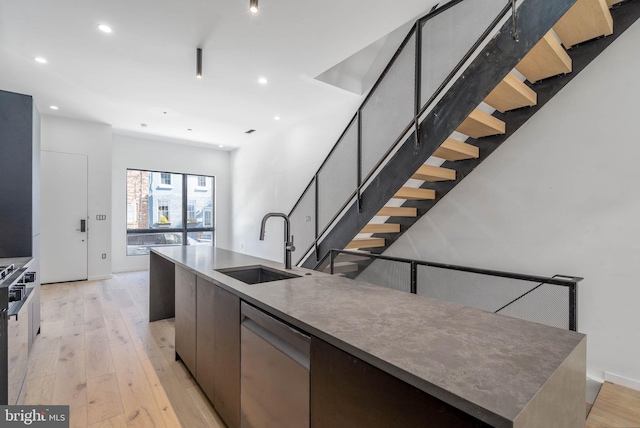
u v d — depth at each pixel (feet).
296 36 9.27
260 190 21.80
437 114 7.81
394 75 9.42
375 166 9.71
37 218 11.50
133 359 8.73
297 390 3.99
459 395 2.23
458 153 8.83
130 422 6.17
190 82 12.44
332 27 8.86
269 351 4.57
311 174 17.20
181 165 23.48
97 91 13.34
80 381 7.58
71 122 17.39
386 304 4.51
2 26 8.71
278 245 20.03
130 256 21.34
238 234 24.59
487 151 9.36
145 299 14.52
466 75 7.19
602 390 7.11
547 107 8.46
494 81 6.70
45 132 16.74
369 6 8.00
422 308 4.34
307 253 13.35
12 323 5.66
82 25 8.70
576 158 7.98
